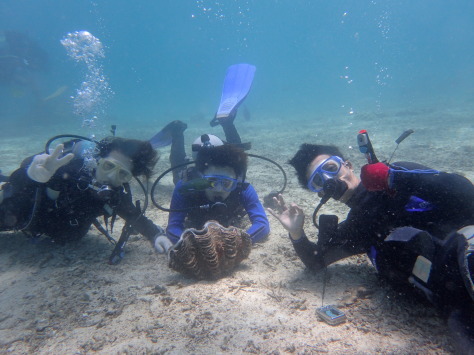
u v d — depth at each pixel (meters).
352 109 23.44
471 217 1.73
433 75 49.09
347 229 2.06
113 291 2.31
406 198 1.78
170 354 1.61
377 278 2.18
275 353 1.57
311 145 2.29
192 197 3.03
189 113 35.56
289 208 2.22
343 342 1.62
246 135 13.88
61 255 3.02
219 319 1.87
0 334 1.91
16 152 10.56
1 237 3.50
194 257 2.23
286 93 57.25
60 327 1.93
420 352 1.51
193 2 82.00
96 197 2.64
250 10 88.25
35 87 22.53
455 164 5.76
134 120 28.22
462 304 1.48
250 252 2.64
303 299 2.07
